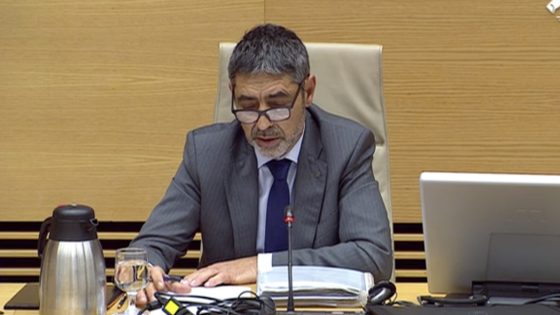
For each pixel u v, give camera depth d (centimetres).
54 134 635
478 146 636
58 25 626
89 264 302
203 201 406
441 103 633
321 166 398
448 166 637
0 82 630
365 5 626
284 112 369
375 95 439
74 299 298
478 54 629
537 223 299
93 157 636
